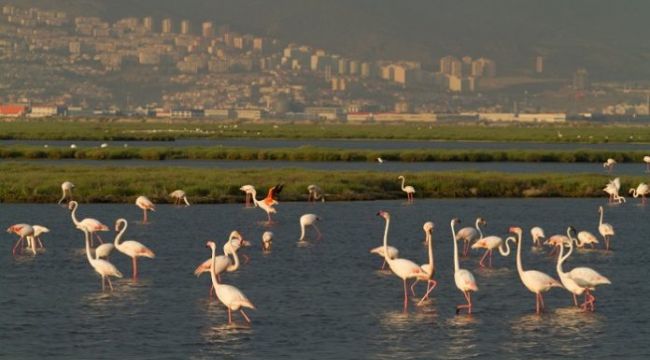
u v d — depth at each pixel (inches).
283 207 2947.8
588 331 1487.5
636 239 2395.4
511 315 1576.0
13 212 2709.2
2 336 1433.3
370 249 2182.6
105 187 3093.0
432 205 3085.6
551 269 1967.3
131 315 1552.7
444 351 1384.1
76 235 2326.5
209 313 1568.7
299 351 1376.7
